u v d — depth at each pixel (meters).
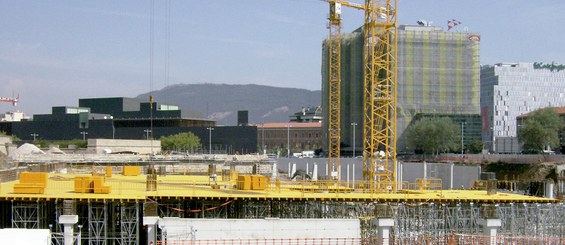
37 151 164.00
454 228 73.62
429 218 73.31
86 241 71.06
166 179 99.62
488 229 70.69
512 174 153.00
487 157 170.75
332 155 189.25
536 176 146.88
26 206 66.31
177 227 60.56
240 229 61.53
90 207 65.62
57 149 176.12
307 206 74.88
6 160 112.06
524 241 71.06
